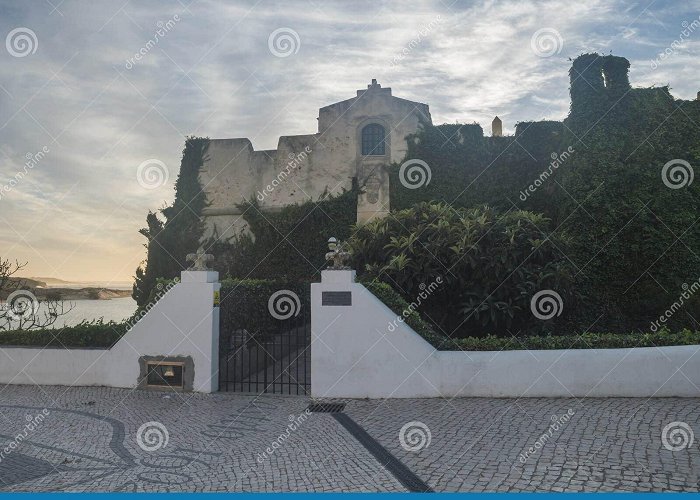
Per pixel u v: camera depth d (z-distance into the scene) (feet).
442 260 40.78
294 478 18.60
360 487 17.58
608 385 28.84
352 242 44.96
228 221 67.77
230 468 19.76
